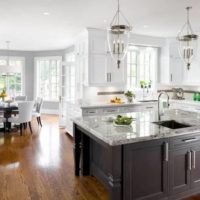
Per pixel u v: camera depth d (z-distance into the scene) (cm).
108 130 282
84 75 575
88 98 594
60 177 360
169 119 351
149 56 676
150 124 317
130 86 652
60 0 345
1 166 402
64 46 844
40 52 971
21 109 610
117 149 249
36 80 984
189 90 661
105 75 566
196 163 299
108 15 424
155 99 663
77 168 366
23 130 683
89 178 357
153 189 272
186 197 297
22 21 466
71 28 532
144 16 430
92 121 338
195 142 295
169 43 638
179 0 342
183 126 327
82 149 365
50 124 775
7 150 491
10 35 616
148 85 663
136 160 260
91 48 544
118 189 252
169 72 644
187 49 378
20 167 398
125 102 591
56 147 515
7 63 938
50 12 404
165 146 273
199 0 343
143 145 261
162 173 275
